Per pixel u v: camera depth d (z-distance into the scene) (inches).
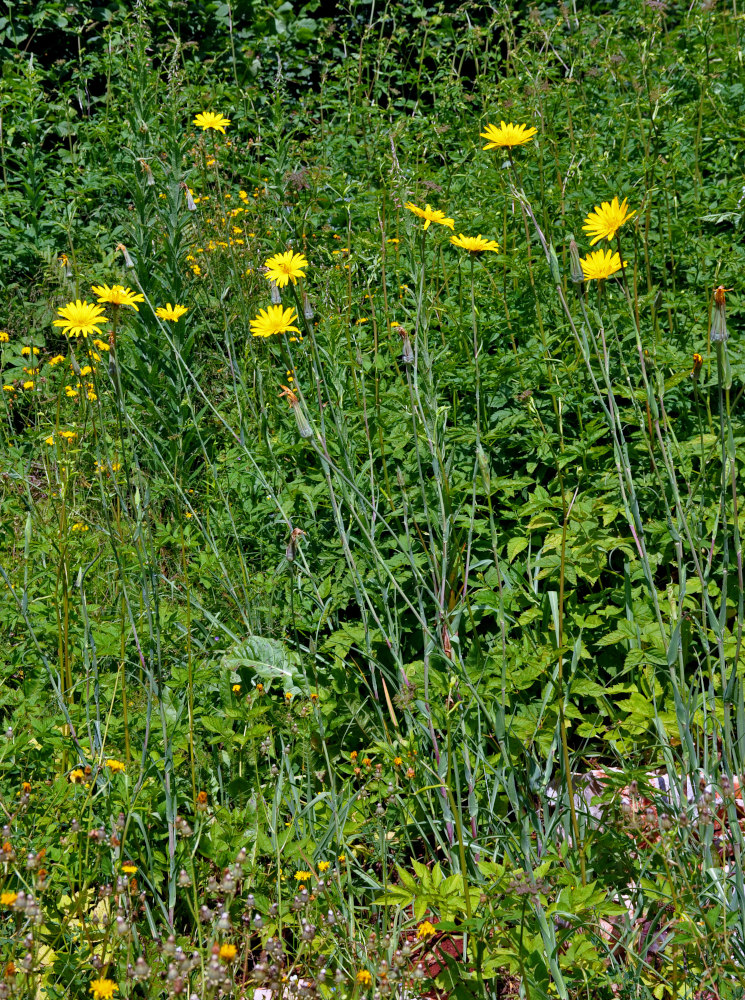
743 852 82.0
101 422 105.5
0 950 80.0
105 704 106.3
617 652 111.7
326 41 326.3
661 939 83.6
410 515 125.2
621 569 121.4
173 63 202.7
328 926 82.5
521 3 313.7
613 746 92.4
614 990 79.0
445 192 199.0
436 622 105.6
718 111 190.5
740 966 73.5
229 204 211.9
